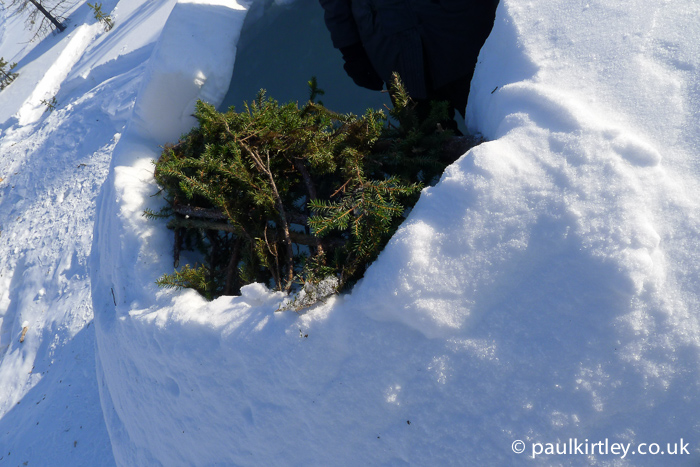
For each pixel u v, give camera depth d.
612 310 1.56
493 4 3.22
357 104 4.59
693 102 1.79
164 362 2.32
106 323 3.02
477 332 1.69
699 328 1.50
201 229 2.73
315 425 1.89
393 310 1.75
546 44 2.15
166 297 2.50
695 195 1.63
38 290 7.37
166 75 3.42
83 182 8.66
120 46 11.47
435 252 1.74
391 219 2.04
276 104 2.61
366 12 3.43
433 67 3.45
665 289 1.54
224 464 2.22
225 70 3.65
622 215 1.60
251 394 2.02
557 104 1.88
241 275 2.24
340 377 1.83
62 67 13.38
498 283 1.70
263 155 2.40
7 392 6.25
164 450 2.57
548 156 1.78
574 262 1.63
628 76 1.91
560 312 1.62
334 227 2.04
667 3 2.02
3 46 16.81
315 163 2.30
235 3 4.02
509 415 1.61
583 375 1.56
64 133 9.80
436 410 1.71
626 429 1.52
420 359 1.74
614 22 2.06
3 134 11.93
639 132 1.79
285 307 1.92
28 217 8.75
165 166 2.65
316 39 4.73
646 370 1.51
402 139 2.42
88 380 5.48
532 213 1.71
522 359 1.63
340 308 1.85
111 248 3.06
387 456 1.79
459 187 1.79
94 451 4.74
